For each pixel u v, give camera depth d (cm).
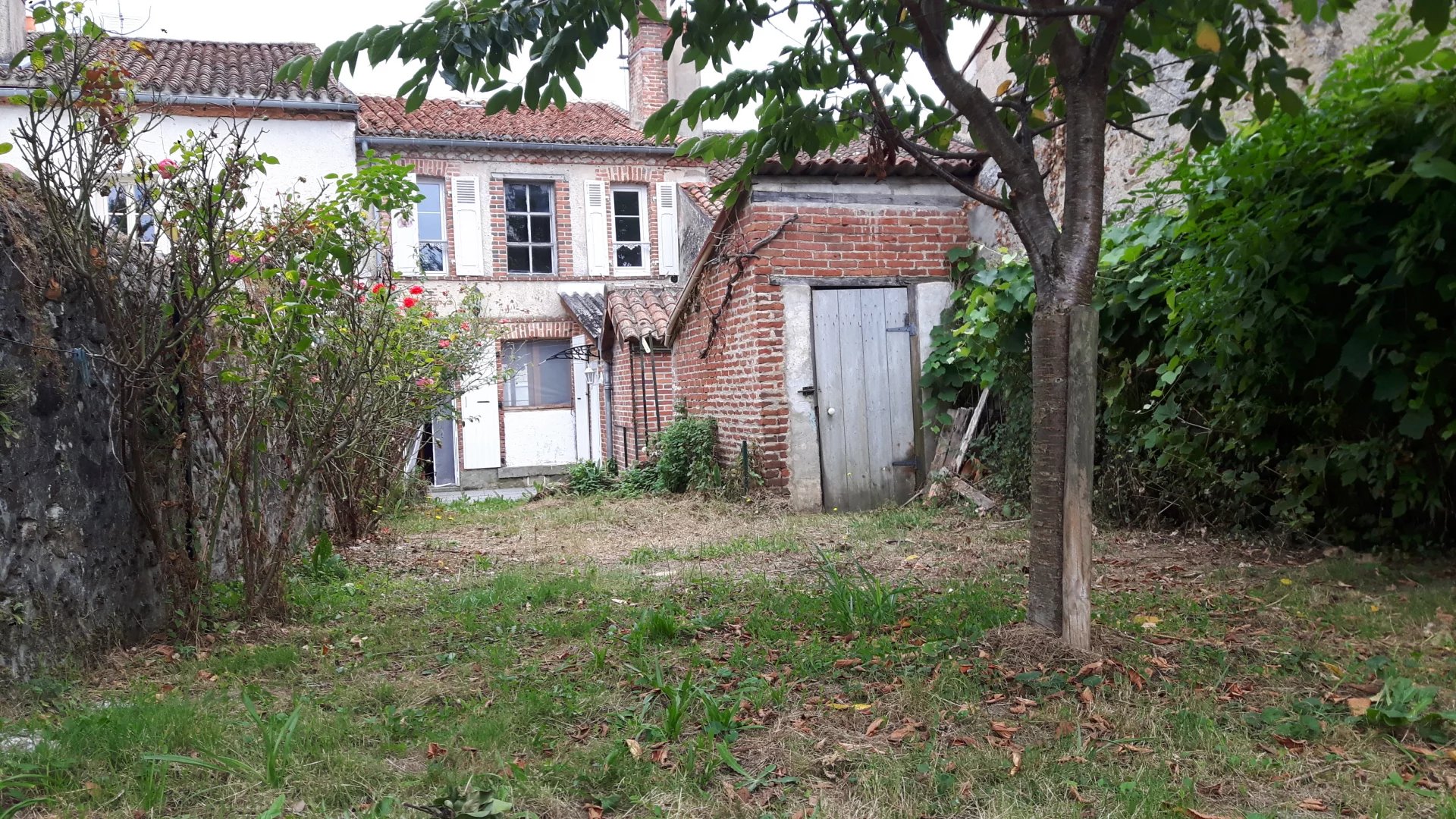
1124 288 687
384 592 572
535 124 1798
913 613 449
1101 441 755
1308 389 585
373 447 824
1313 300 554
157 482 450
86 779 274
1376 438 540
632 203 1836
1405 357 500
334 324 587
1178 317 629
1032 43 402
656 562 664
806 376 932
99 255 389
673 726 305
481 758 292
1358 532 585
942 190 970
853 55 376
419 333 952
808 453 930
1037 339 377
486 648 420
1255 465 627
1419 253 483
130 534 435
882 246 953
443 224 1708
